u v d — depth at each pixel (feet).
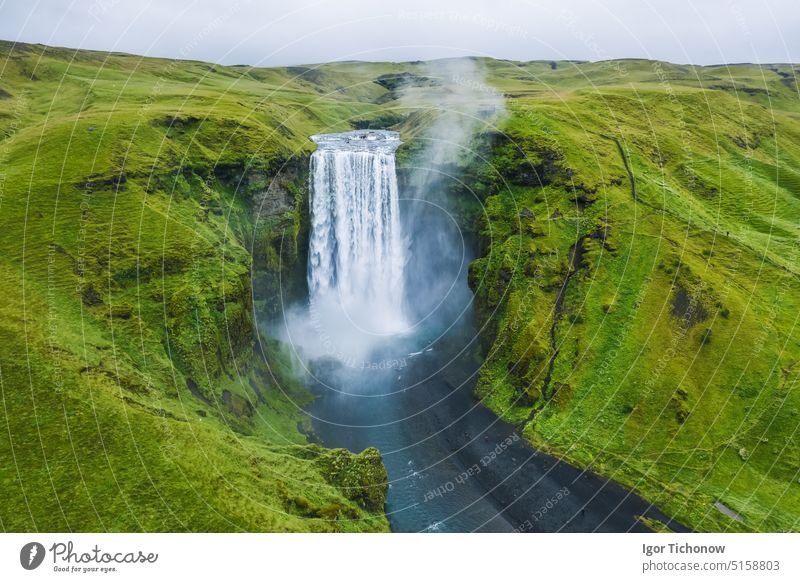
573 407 196.24
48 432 124.67
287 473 146.41
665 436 180.65
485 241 253.85
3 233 178.70
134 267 180.55
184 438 135.13
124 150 222.69
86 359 145.59
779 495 159.74
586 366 204.95
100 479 119.03
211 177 239.50
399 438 195.42
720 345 198.49
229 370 181.68
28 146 225.15
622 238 236.02
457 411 208.85
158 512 115.55
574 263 233.96
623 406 191.83
